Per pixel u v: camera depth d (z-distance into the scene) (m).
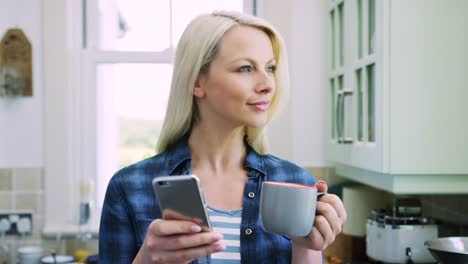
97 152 3.04
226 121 1.04
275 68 1.05
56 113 2.90
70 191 2.95
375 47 1.94
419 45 1.86
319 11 2.89
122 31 3.04
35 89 2.91
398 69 1.86
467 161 1.85
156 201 1.08
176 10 3.02
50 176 2.91
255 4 2.96
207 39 0.99
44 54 2.89
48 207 2.92
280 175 1.09
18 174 2.91
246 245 1.02
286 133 2.89
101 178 3.06
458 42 1.86
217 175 1.08
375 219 2.27
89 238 2.90
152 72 3.05
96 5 3.02
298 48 2.90
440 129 1.86
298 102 2.91
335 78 2.64
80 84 3.01
